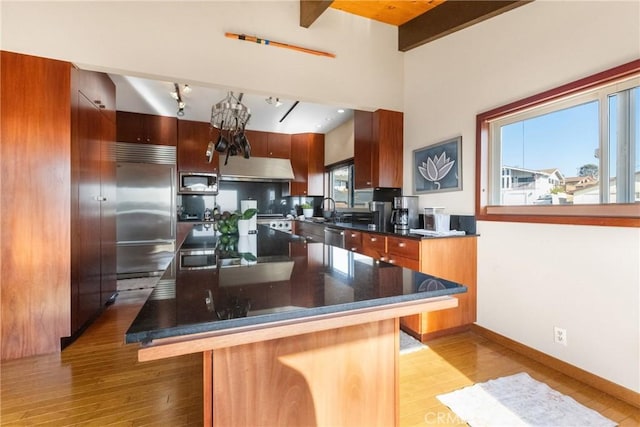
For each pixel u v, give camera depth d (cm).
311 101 325
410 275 127
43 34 229
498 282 259
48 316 238
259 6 289
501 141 264
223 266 147
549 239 221
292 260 163
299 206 631
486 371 215
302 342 104
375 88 346
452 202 303
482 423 163
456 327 276
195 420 166
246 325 80
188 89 361
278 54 298
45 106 231
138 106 443
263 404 100
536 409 174
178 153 504
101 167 307
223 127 314
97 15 241
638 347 175
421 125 338
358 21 335
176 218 498
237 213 296
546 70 222
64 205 238
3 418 167
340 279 122
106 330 281
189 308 87
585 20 199
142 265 465
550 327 220
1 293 227
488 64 266
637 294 176
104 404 178
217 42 274
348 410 111
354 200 506
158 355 72
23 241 231
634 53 176
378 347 115
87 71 270
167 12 259
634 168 181
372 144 365
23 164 228
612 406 176
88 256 278
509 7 243
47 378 205
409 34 342
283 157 589
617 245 184
